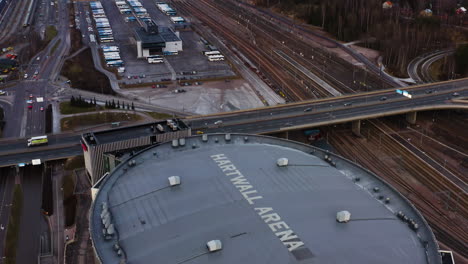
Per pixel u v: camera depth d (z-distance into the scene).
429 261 80.62
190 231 83.81
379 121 199.88
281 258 77.56
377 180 103.12
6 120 198.38
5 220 133.38
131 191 97.19
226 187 95.06
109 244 84.06
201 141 119.31
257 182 96.94
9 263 116.31
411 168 164.12
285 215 87.12
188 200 91.69
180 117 199.62
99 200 96.06
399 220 90.25
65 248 119.75
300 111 192.12
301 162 107.00
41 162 159.00
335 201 92.81
